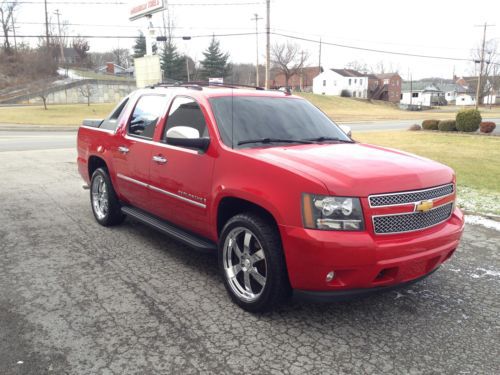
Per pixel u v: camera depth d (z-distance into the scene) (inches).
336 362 120.5
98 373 114.0
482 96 3917.3
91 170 252.8
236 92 183.5
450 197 147.7
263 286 138.9
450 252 146.3
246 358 121.5
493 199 314.8
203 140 158.1
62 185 353.7
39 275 175.0
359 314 147.4
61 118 1368.1
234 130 161.6
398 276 129.2
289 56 3376.0
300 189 127.1
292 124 177.8
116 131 220.2
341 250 121.3
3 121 1238.9
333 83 3841.0
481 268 189.2
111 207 231.3
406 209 130.7
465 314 148.8
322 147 161.0
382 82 3971.5
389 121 1676.9
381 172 133.5
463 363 121.3
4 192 326.0
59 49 3437.5
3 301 152.6
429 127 1018.7
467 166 478.9
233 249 152.4
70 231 232.1
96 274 176.4
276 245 134.8
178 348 125.6
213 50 3056.1
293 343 129.2
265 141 161.6
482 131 934.4
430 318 145.7
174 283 168.6
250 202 145.0
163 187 182.2
